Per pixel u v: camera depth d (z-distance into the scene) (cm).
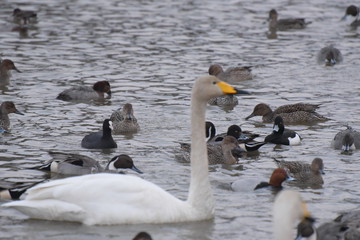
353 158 2434
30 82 3419
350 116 2973
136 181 1727
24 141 2544
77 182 1716
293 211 1207
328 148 2559
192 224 1723
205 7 5303
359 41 4450
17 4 5319
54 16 4934
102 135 2506
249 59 3938
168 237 1650
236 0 5597
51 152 2238
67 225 1700
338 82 3516
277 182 2092
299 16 5109
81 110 3014
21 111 2956
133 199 1698
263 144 2531
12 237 1642
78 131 2697
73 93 3156
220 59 3916
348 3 5562
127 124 2716
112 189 1705
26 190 1888
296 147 2583
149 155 2419
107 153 2447
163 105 3072
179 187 2067
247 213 1848
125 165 2177
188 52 4047
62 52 3997
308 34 4606
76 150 2470
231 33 4547
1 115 2675
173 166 2288
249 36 4488
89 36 4378
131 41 4266
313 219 1557
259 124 2930
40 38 4328
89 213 1691
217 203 1930
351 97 3250
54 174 2189
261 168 2325
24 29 4547
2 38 4328
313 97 3256
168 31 4531
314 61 3922
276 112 2962
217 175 2238
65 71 3619
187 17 4953
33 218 1745
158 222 1703
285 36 4531
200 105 1730
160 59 3881
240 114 3050
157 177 2164
